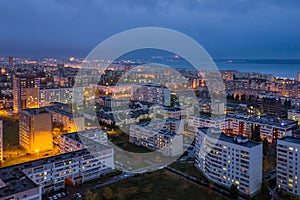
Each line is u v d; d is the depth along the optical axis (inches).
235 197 4178.2
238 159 4409.5
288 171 4426.7
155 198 4133.9
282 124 7007.9
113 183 4645.7
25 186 3398.1
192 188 4490.7
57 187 4473.4
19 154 6087.6
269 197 4291.3
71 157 4660.4
